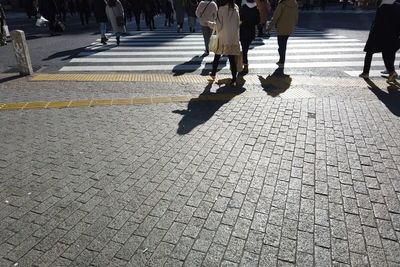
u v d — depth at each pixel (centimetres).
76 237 263
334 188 326
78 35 1515
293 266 236
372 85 683
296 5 796
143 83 715
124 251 249
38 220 282
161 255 245
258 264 237
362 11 2962
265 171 356
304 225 276
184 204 302
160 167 365
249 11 746
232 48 648
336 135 443
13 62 941
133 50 1116
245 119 498
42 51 1111
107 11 1189
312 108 544
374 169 360
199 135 444
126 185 332
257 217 286
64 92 647
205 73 805
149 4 1652
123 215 288
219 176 347
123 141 429
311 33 1492
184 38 1377
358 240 260
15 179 344
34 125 485
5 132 461
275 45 1173
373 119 497
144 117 511
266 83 705
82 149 408
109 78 759
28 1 2573
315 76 768
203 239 261
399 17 646
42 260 241
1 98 612
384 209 296
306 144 418
